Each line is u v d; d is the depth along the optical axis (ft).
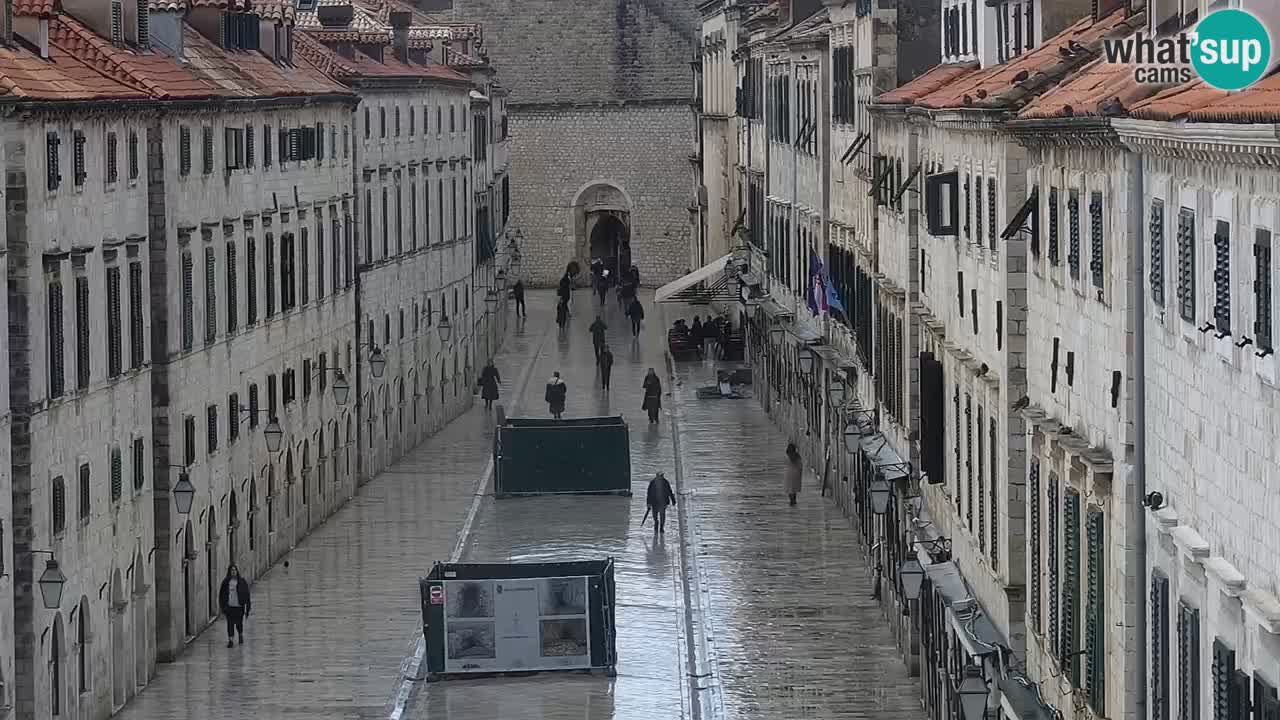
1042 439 151.02
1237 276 104.78
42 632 182.70
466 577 215.10
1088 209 137.28
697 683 211.61
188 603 231.91
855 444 249.75
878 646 222.69
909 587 184.75
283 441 277.64
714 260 526.98
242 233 258.78
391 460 349.41
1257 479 102.37
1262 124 94.22
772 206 388.37
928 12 256.93
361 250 330.75
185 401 231.09
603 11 603.26
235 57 279.28
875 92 257.14
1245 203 103.19
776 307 372.58
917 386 219.20
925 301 213.46
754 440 359.25
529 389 426.92
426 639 214.90
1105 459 131.75
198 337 236.84
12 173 179.22
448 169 404.16
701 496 309.01
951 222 189.47
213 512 242.37
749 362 430.20
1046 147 151.02
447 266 401.29
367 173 335.67
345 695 207.92
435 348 387.96
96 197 202.18
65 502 190.49
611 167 607.37
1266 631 98.94
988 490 170.09
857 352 277.03
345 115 319.47
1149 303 124.98
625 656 223.51
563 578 215.92
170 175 227.20
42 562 183.42
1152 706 124.06
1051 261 149.89
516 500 313.94
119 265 209.46
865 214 265.95
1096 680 132.26
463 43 465.88
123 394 210.18
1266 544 100.94
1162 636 120.57
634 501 310.45
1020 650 160.56
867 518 256.11
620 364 458.50
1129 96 122.31
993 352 169.37
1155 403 124.06
